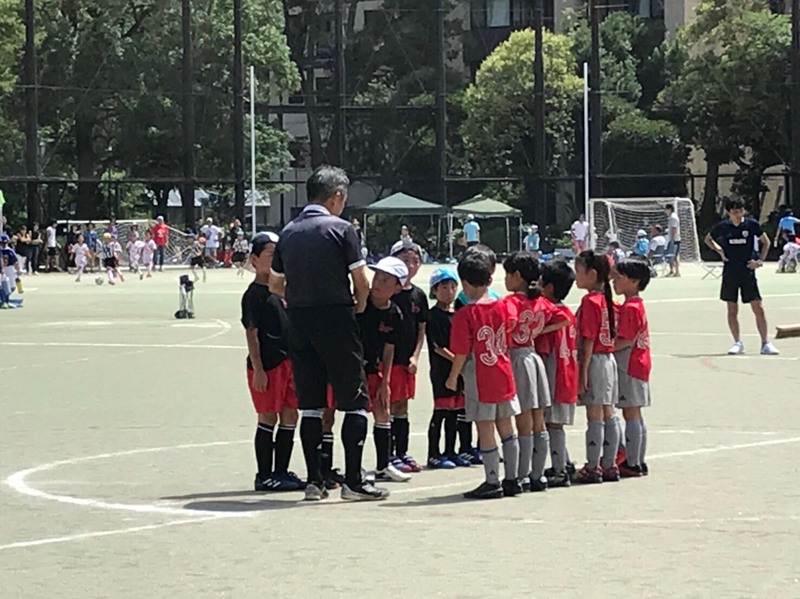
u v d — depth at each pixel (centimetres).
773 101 6619
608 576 795
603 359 1122
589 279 1124
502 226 6700
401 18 6838
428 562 838
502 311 1055
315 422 1062
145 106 6419
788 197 6706
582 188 6819
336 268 1031
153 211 7144
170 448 1338
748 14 6681
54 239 5900
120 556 870
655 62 7256
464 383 1079
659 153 6862
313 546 890
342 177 1063
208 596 768
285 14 7156
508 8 7494
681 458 1237
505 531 929
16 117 6278
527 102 6812
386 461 1154
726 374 1920
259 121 6781
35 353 2347
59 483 1149
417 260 1216
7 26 6041
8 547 900
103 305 3647
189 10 6250
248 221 6738
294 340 1050
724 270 2192
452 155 7006
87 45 6347
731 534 909
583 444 1332
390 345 1141
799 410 1553
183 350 2372
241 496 1088
